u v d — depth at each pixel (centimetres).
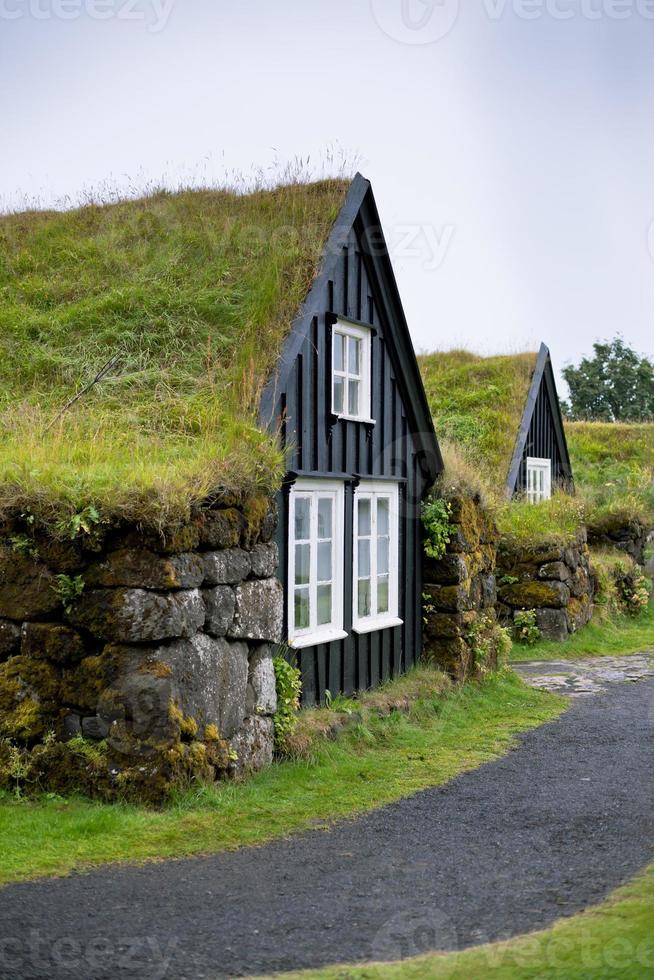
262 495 897
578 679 1512
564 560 1888
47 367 1148
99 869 625
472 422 2319
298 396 1042
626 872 629
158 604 745
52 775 757
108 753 746
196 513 793
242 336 1109
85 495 760
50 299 1286
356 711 1048
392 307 1256
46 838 672
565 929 528
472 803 814
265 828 725
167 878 614
